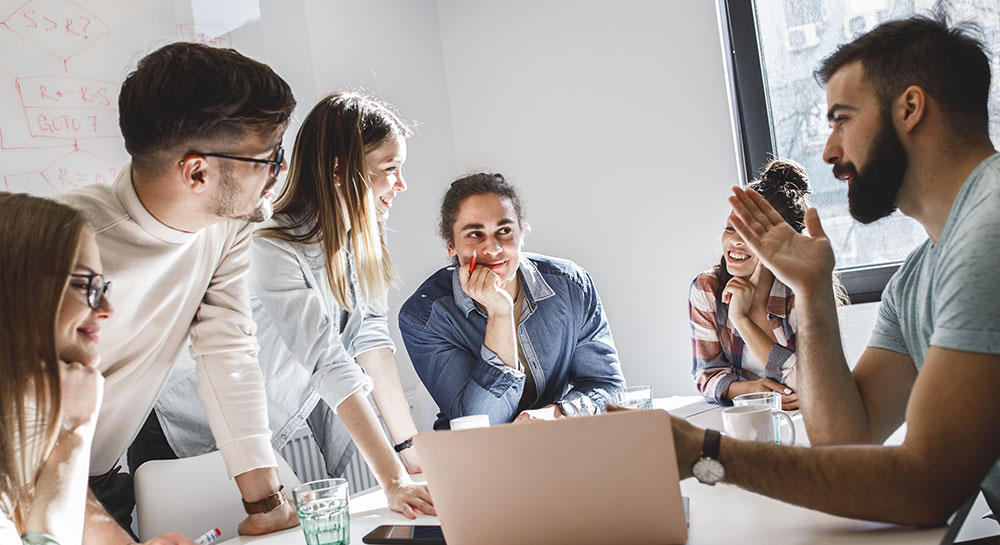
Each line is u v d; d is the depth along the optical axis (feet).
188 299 5.40
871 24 10.07
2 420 3.67
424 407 7.94
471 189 6.68
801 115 10.53
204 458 5.99
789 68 10.54
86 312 3.95
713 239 10.85
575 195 11.66
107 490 5.81
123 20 8.03
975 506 5.12
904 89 3.90
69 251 3.78
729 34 10.82
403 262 11.21
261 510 5.02
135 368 5.35
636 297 11.35
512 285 6.94
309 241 6.35
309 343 5.86
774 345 7.06
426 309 7.02
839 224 10.42
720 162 10.76
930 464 3.31
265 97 4.60
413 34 11.80
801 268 4.48
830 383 4.48
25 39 7.30
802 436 5.28
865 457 3.38
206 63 4.52
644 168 11.19
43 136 7.40
